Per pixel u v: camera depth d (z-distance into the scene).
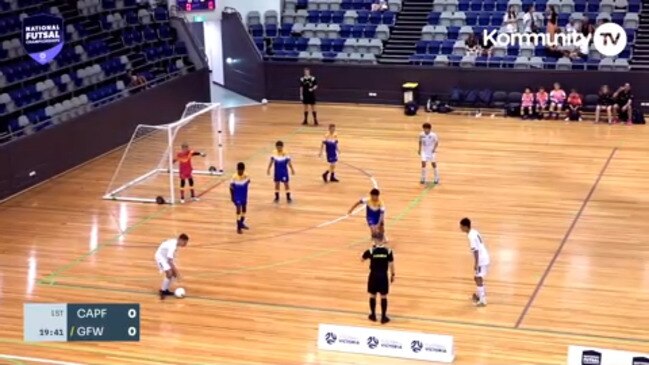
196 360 16.52
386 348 16.56
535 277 19.80
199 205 25.05
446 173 27.25
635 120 32.72
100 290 19.64
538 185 25.98
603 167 27.58
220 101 37.62
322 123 33.69
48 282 20.11
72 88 31.39
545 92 33.47
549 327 17.53
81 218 24.30
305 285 19.67
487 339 17.09
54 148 27.97
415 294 19.08
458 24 36.91
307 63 36.78
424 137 25.98
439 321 17.86
